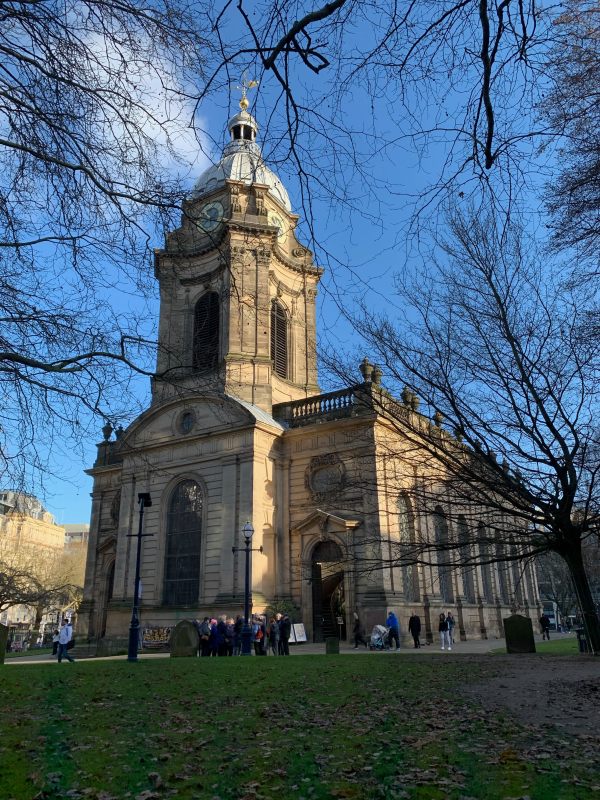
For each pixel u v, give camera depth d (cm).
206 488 3634
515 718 989
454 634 3778
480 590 4341
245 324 3872
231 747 817
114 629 3712
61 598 7031
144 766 723
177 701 1189
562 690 1265
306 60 585
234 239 4038
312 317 4512
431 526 3516
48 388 1115
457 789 627
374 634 2973
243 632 2609
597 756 745
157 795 617
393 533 3266
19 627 10081
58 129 972
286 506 3619
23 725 950
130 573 3803
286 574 3484
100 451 4678
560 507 2023
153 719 1007
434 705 1127
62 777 673
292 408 3866
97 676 1567
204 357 4000
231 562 3375
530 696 1207
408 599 3494
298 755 771
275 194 4756
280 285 4384
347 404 3625
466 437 1994
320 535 3431
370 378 3025
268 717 1027
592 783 639
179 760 754
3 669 1784
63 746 816
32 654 4162
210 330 4131
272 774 689
